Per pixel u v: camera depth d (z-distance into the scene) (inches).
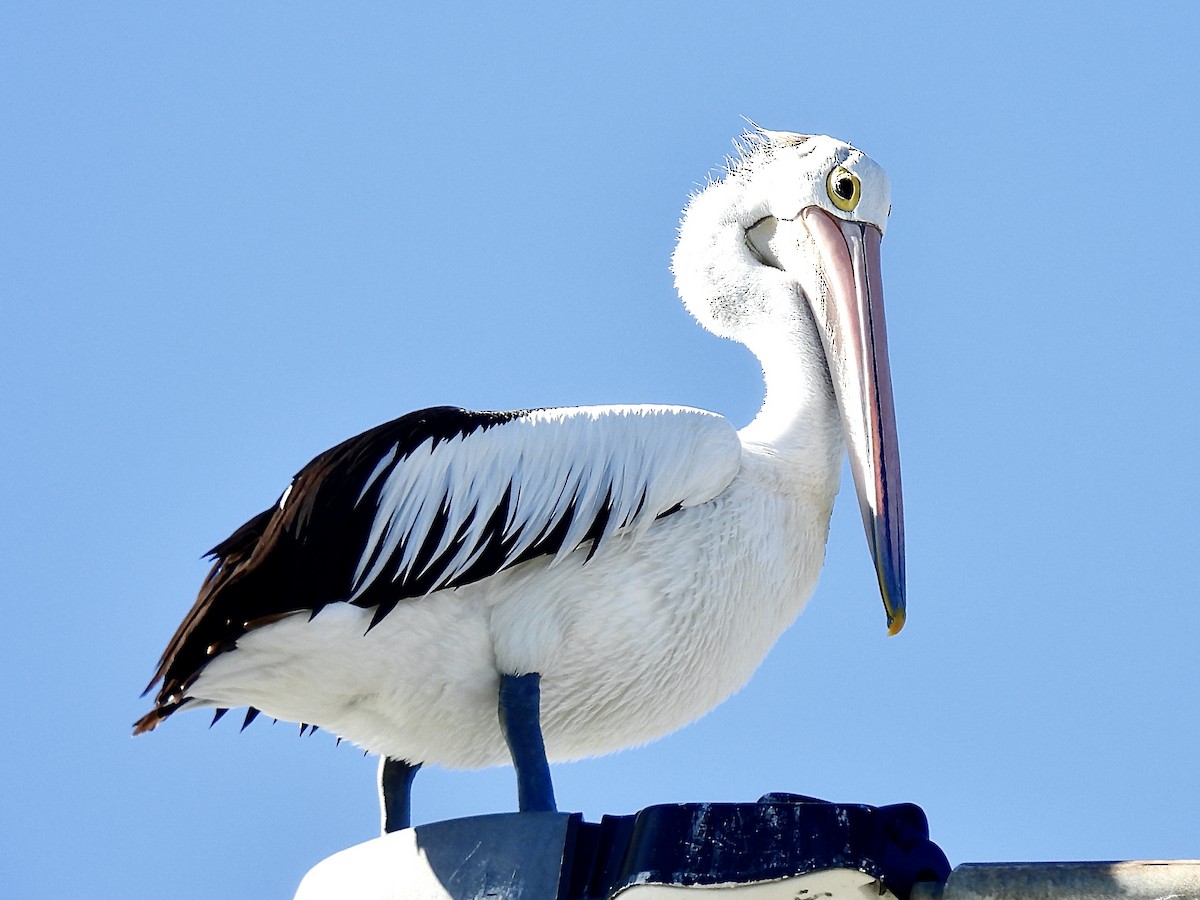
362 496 432.8
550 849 392.5
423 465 438.6
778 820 368.5
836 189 536.4
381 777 472.7
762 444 486.6
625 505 446.9
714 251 538.0
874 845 365.1
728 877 364.2
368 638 433.4
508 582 443.8
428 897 398.0
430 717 447.2
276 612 424.5
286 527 429.7
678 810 372.8
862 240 534.0
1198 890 339.0
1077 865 348.8
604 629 446.3
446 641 438.6
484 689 442.9
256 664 433.7
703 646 457.7
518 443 446.0
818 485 487.5
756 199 544.4
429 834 405.1
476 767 463.8
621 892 372.2
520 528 440.1
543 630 441.4
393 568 431.5
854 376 513.7
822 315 526.6
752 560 463.8
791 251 537.3
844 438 510.0
